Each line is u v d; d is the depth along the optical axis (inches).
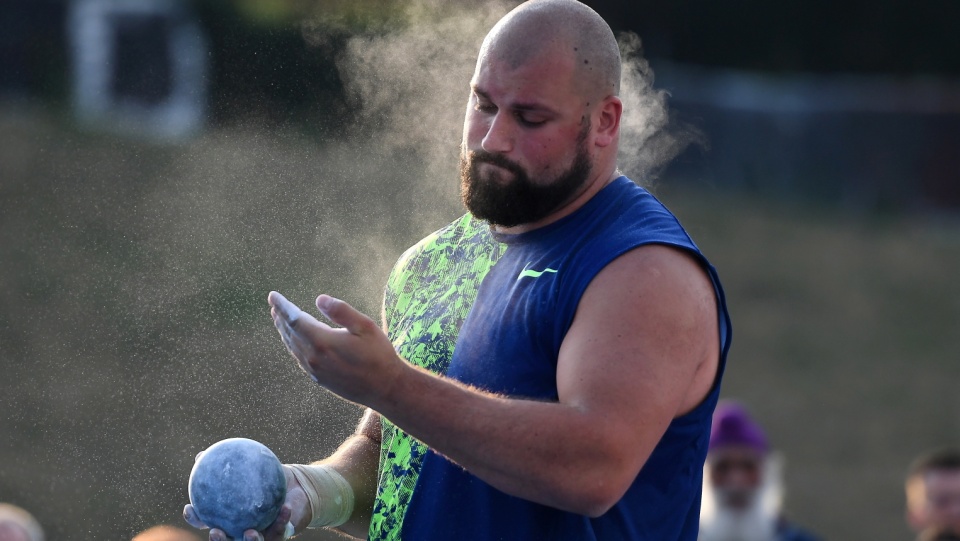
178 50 1936.5
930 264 2229.3
